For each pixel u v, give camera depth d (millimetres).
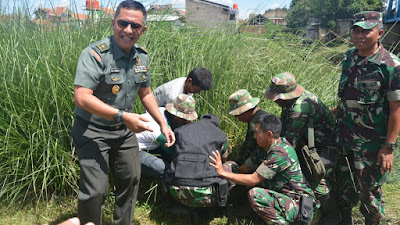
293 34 5125
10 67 2840
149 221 2742
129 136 2186
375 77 2271
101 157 2051
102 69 1887
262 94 3879
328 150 2754
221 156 2873
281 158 2465
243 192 3127
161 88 3221
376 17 2219
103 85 1921
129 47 1935
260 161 2797
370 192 2488
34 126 2695
